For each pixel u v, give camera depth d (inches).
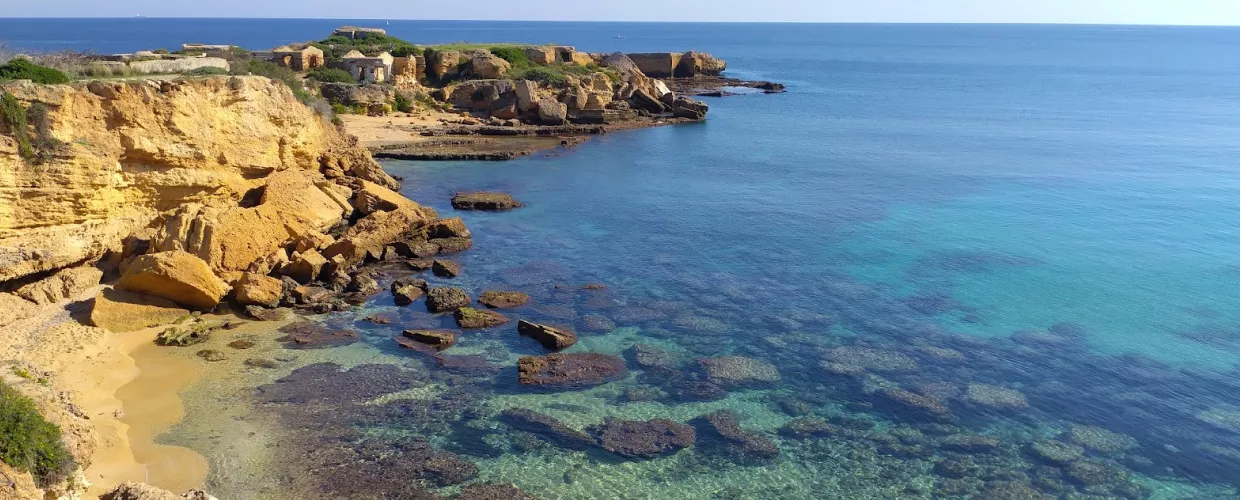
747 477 900.6
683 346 1248.8
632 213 2089.1
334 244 1562.5
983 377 1159.0
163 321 1236.5
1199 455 964.6
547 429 983.0
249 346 1187.9
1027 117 4293.8
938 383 1138.0
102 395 1010.1
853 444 976.3
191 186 1526.8
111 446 886.4
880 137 3575.3
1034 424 1031.6
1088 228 1971.0
